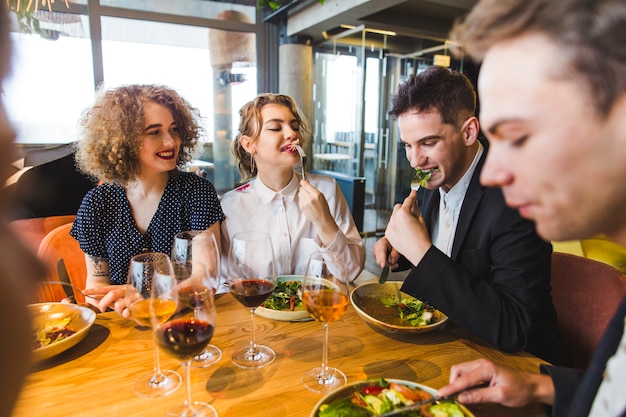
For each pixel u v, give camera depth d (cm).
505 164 42
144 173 158
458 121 120
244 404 79
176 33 491
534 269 106
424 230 111
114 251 157
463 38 42
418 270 105
